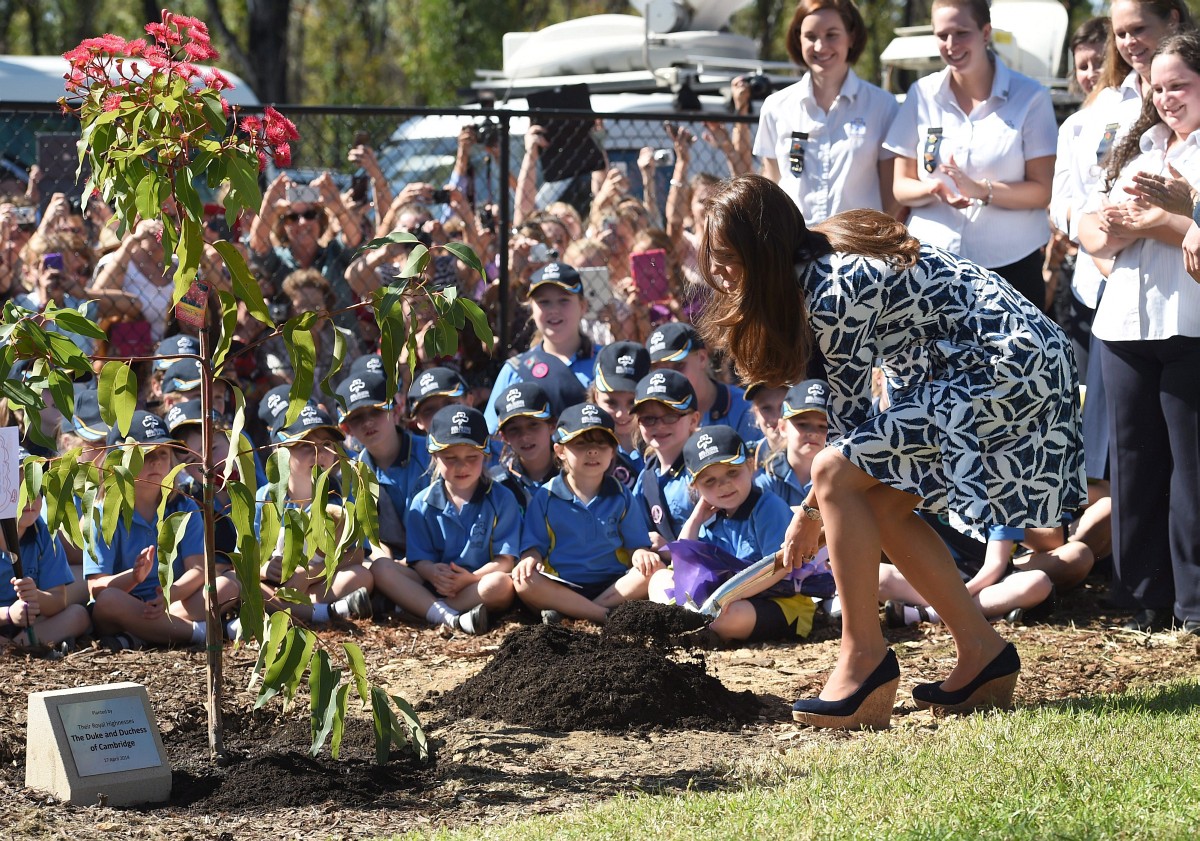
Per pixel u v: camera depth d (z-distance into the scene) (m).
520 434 7.79
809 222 8.42
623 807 3.86
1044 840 3.22
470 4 29.23
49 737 4.18
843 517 4.78
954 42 7.60
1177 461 6.49
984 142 7.67
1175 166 6.33
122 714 4.27
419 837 3.69
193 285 4.20
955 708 5.08
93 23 32.25
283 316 8.77
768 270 4.55
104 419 4.10
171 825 3.96
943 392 4.71
